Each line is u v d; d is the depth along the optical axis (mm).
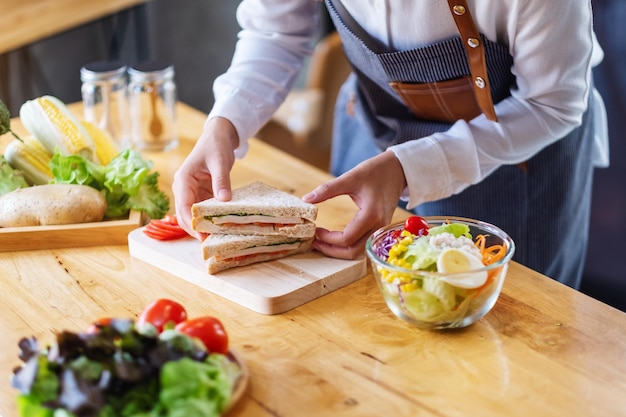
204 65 3635
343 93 2162
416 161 1450
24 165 1665
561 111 1468
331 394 1095
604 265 2529
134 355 971
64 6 2701
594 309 1288
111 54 3143
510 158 1524
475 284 1146
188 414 919
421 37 1494
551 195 1815
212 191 1558
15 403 1082
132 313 1306
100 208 1544
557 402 1076
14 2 2699
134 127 1984
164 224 1499
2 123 1609
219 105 1646
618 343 1201
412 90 1618
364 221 1383
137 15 3203
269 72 1714
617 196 2445
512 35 1388
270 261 1408
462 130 1484
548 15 1324
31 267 1458
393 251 1207
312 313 1297
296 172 1842
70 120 1703
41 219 1521
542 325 1246
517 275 1393
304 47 1764
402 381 1121
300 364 1160
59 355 965
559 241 1867
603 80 2348
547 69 1396
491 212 1845
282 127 3266
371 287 1374
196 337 1065
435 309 1168
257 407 1068
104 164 1759
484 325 1249
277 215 1378
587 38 1383
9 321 1285
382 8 1478
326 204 1670
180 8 3398
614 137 2389
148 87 1928
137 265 1457
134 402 942
